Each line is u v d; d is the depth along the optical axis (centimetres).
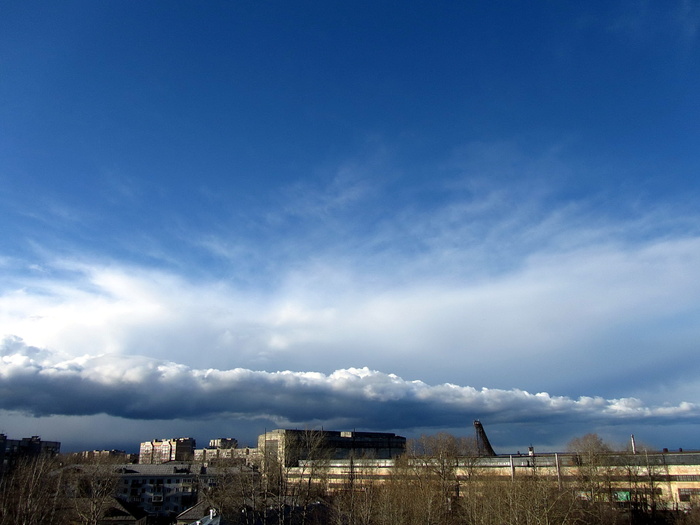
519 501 9994
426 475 13962
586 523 10406
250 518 10581
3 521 11906
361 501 12125
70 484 15012
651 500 13062
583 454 14200
